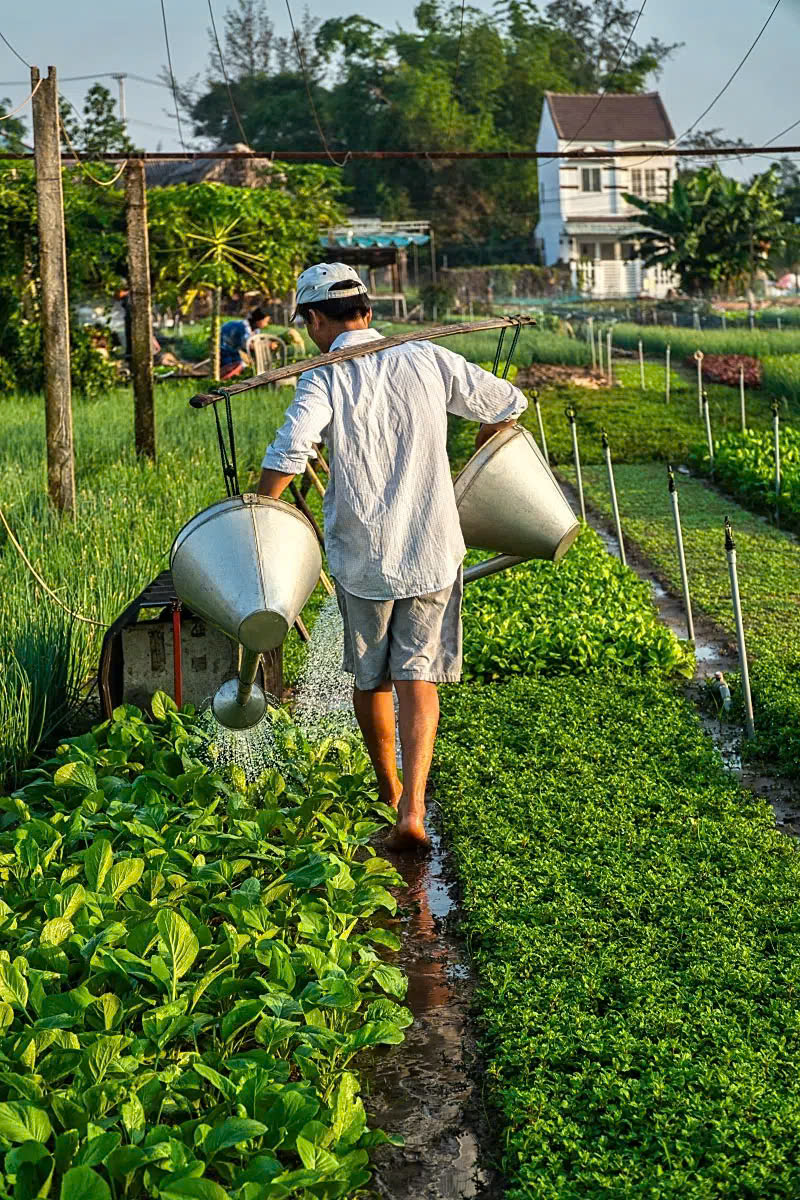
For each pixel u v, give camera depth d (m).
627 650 7.41
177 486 11.55
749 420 18.92
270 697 5.94
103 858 4.20
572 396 21.80
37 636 6.62
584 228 65.31
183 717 5.80
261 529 4.54
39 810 5.30
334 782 5.33
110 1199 2.62
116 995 3.68
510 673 7.24
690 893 4.44
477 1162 3.22
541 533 5.19
